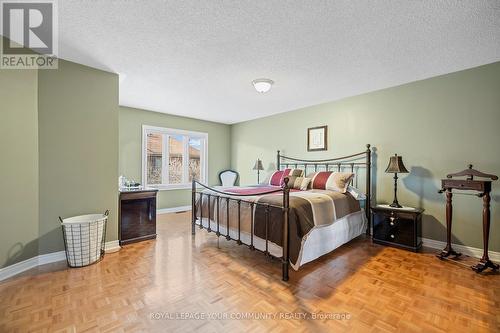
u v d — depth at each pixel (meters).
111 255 2.56
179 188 5.12
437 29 1.85
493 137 2.47
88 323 1.45
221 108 4.42
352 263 2.38
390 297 1.76
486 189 2.24
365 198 3.35
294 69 2.64
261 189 3.37
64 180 2.42
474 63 2.48
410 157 3.03
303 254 2.16
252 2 1.56
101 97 2.66
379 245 2.95
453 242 2.71
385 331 1.39
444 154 2.77
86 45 2.13
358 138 3.54
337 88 3.26
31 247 2.21
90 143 2.58
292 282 1.98
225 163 5.91
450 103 2.73
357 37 1.98
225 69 2.65
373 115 3.38
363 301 1.70
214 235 3.32
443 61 2.43
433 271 2.20
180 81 3.03
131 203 2.98
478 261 2.43
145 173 4.58
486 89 2.51
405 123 3.08
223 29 1.87
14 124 2.07
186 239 3.14
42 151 2.29
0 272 1.99
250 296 1.76
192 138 5.39
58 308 1.60
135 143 4.46
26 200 2.17
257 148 5.27
